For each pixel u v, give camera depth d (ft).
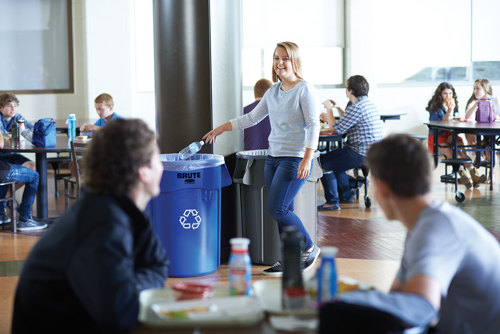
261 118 14.42
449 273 5.17
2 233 19.63
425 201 5.62
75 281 5.34
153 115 36.19
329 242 17.47
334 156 22.36
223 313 5.44
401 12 37.81
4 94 22.20
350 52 37.19
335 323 4.59
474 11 38.09
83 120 31.83
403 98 37.99
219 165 14.20
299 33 37.35
